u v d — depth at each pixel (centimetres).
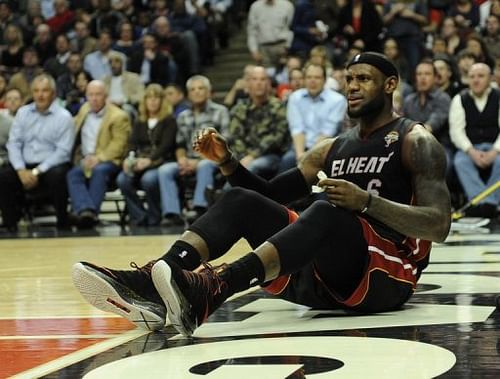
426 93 1277
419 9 1725
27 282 663
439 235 430
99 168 1340
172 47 1809
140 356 356
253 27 1769
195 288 391
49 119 1356
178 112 1470
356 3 1625
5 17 1998
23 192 1366
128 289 409
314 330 405
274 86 1584
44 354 372
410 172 445
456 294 517
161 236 1118
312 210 418
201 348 370
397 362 329
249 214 428
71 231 1284
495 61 1510
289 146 1284
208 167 1284
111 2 1991
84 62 1734
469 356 336
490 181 1225
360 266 432
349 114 457
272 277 410
